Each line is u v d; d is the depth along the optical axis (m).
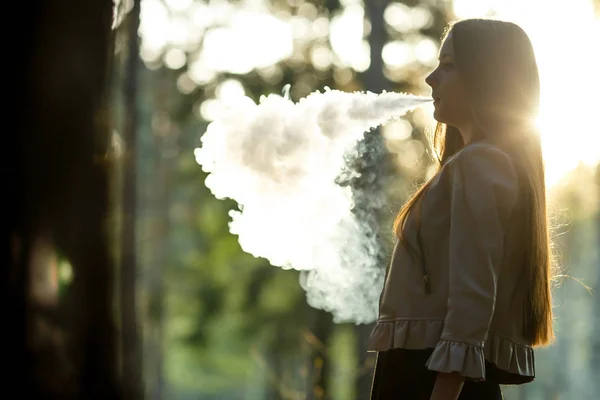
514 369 3.45
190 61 19.45
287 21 18.38
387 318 3.46
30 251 3.13
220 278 24.39
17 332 3.08
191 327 24.12
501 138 3.51
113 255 3.28
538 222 3.46
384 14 16.48
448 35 3.61
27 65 3.15
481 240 3.29
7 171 3.13
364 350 14.62
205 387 44.47
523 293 3.47
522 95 3.53
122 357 3.28
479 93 3.51
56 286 3.15
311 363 14.73
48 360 3.09
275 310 20.62
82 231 3.20
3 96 3.13
